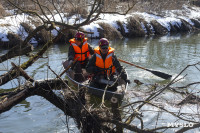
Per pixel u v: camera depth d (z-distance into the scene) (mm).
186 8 20141
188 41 11836
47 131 3613
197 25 16938
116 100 2982
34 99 4809
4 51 8844
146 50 9672
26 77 4391
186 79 5969
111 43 11234
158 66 7281
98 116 3086
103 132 3066
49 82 3980
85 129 3129
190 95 4281
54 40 4945
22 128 3717
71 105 3428
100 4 4203
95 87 5000
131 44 11016
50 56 8422
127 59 8195
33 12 4262
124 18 14148
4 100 3543
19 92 3721
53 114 4168
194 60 7918
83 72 6203
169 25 15680
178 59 8117
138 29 13680
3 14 9680
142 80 6043
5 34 9523
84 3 7223
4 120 3969
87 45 6035
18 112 4254
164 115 3965
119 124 2928
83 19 11469
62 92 3689
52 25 4301
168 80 5996
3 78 4512
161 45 10766
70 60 5598
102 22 12672
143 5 17062
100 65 4957
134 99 4707
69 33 10727
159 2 17656
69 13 11094
